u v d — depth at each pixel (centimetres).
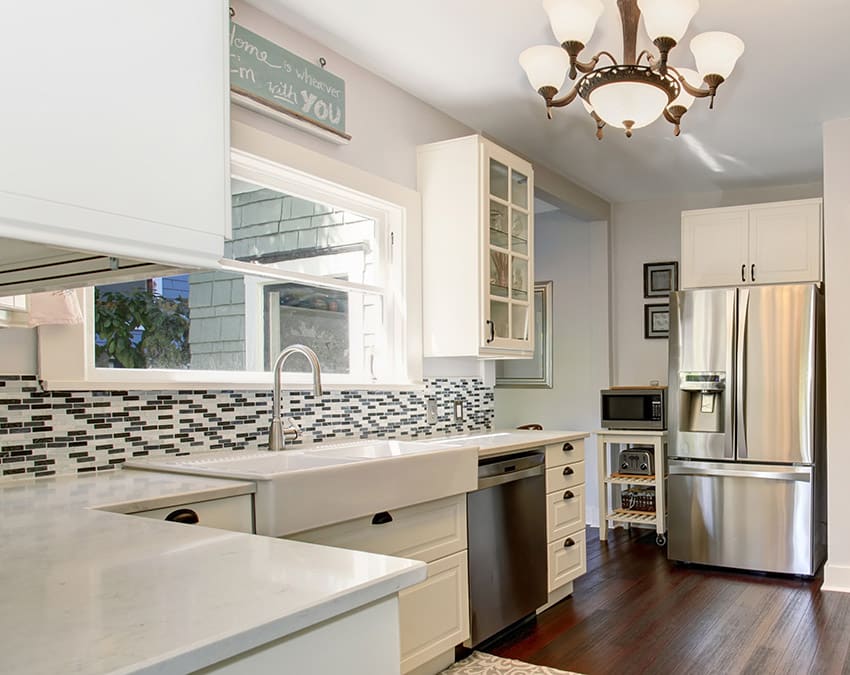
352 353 323
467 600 271
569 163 459
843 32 279
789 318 397
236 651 71
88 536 117
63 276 120
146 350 239
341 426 302
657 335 554
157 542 112
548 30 279
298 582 89
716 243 454
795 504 393
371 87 321
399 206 332
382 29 280
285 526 184
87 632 71
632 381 565
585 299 575
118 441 218
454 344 336
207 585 87
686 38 283
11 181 80
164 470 206
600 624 317
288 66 274
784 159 450
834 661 272
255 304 279
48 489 176
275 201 286
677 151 434
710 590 369
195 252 101
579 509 368
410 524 243
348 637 88
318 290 308
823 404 430
